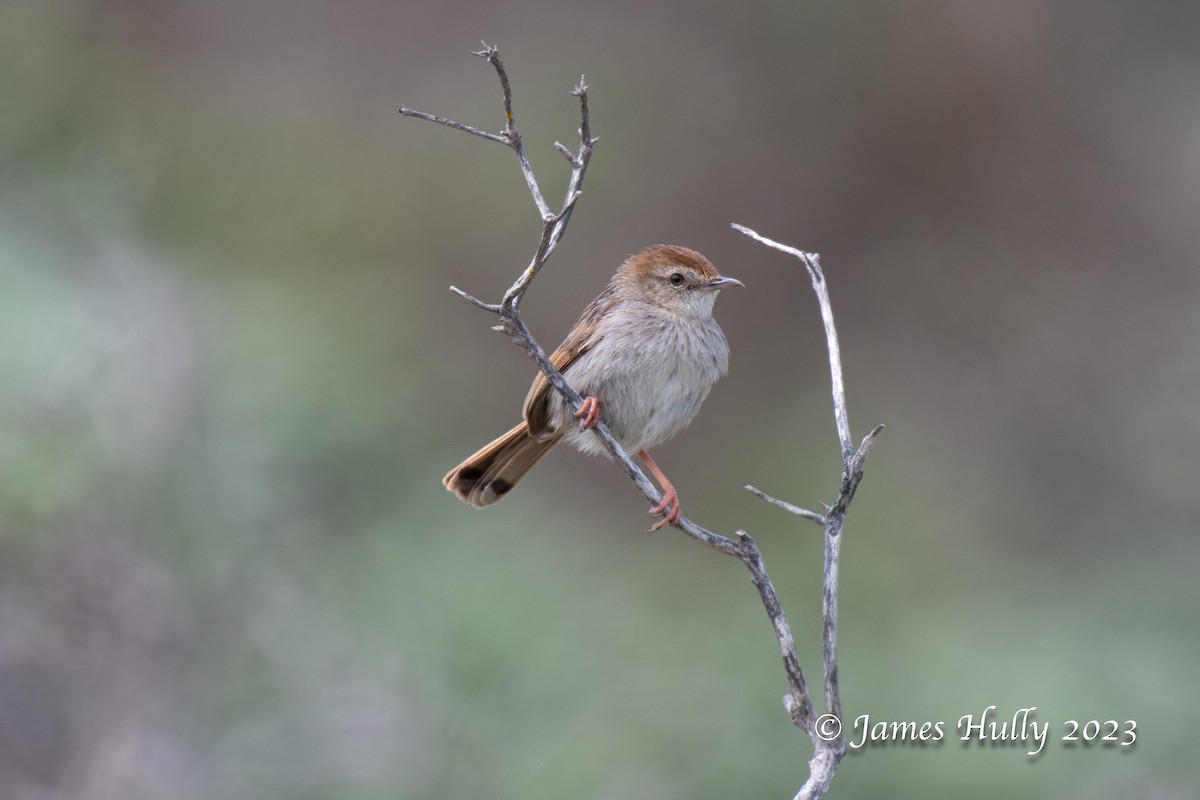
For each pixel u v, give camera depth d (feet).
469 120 67.97
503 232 65.26
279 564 36.32
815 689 37.70
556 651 36.78
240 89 66.54
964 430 60.29
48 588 34.14
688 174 68.74
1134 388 61.16
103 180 47.42
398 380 42.60
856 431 58.70
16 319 36.65
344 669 35.06
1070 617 41.37
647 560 46.70
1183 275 66.64
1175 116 69.87
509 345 61.87
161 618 34.55
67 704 33.76
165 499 35.70
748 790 34.88
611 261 65.82
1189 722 36.40
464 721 34.71
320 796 33.01
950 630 40.16
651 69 70.33
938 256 68.49
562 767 34.32
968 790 33.30
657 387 28.58
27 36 54.65
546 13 71.87
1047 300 66.23
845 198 69.56
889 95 70.18
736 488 54.65
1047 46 70.23
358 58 69.92
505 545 39.50
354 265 60.95
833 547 19.65
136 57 61.77
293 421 38.06
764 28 70.95
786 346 66.69
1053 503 55.36
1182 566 46.73
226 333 39.65
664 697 36.96
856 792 33.65
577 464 56.39
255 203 60.90
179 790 32.83
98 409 35.91
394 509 39.06
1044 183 69.31
